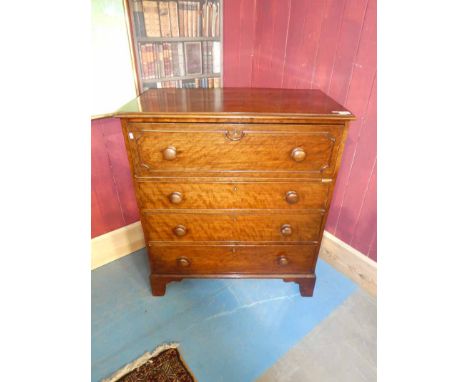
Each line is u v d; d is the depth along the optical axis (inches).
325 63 60.5
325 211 53.1
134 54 59.1
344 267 71.8
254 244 57.4
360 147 60.0
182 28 63.2
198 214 52.9
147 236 55.8
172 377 49.7
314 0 58.4
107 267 73.1
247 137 44.9
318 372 50.8
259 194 50.8
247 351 54.2
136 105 46.7
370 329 58.8
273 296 66.2
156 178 48.5
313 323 59.9
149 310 62.1
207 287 68.2
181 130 44.1
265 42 71.7
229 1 66.7
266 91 60.2
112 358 52.4
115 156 66.6
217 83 73.4
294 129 44.5
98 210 69.1
